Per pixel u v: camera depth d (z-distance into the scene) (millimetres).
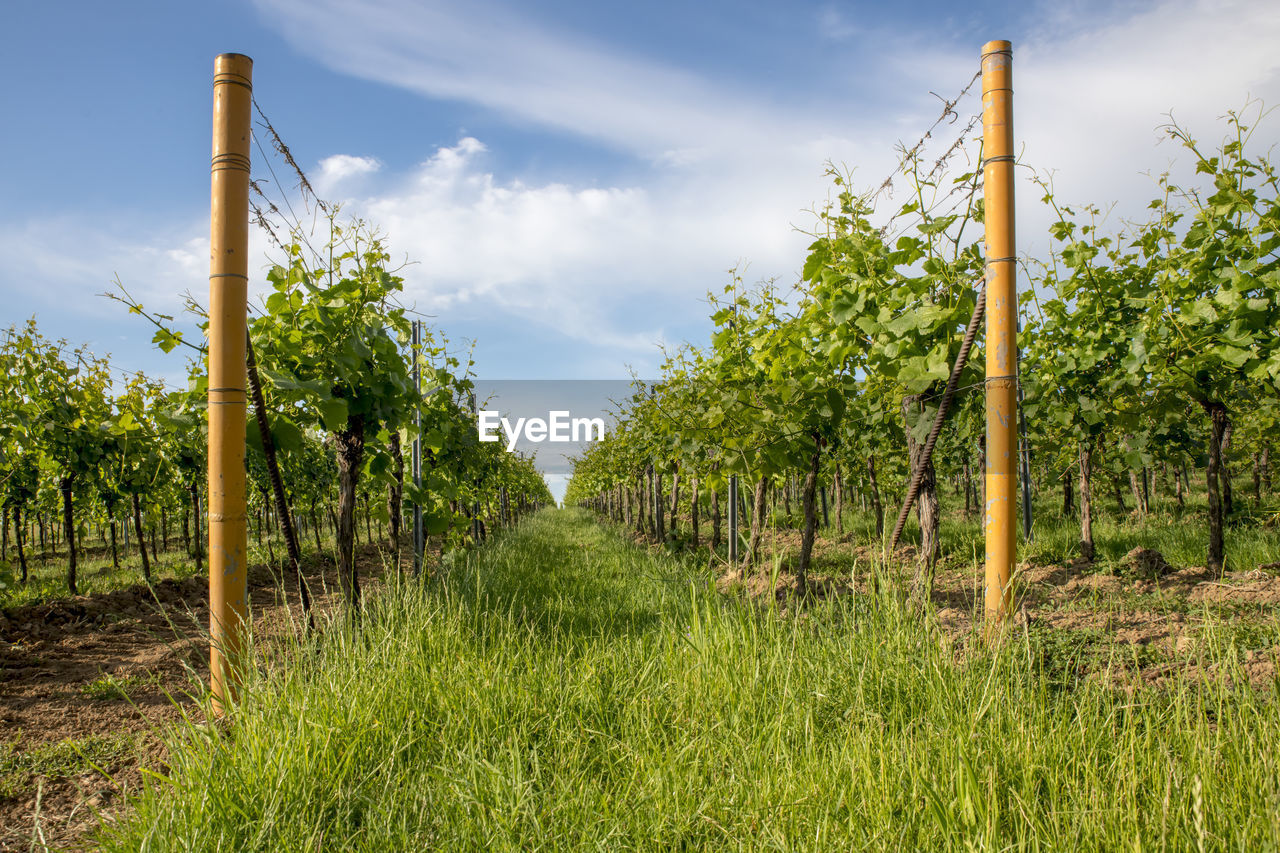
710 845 2162
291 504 10656
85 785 3049
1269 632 3156
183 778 2486
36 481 9539
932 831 1961
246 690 3055
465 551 9656
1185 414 6773
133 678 4617
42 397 8242
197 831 2133
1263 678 2711
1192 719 2471
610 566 8500
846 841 1984
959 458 11086
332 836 2260
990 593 3568
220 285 3633
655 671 3537
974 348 4262
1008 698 2576
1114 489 9898
